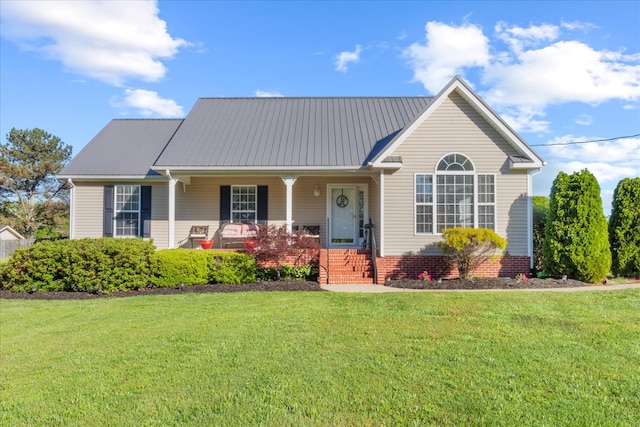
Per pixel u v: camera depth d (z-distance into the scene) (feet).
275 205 51.98
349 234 52.19
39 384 15.62
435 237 42.57
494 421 12.16
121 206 52.19
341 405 13.25
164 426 12.14
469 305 27.63
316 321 24.16
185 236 51.62
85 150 54.54
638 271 40.70
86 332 23.26
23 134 127.24
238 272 39.86
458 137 42.91
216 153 47.11
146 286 38.99
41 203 122.21
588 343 19.47
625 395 13.91
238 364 17.12
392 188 42.96
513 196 42.50
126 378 15.94
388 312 26.21
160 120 61.36
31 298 35.65
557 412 12.73
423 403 13.33
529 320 23.66
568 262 38.99
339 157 46.11
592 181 39.40
